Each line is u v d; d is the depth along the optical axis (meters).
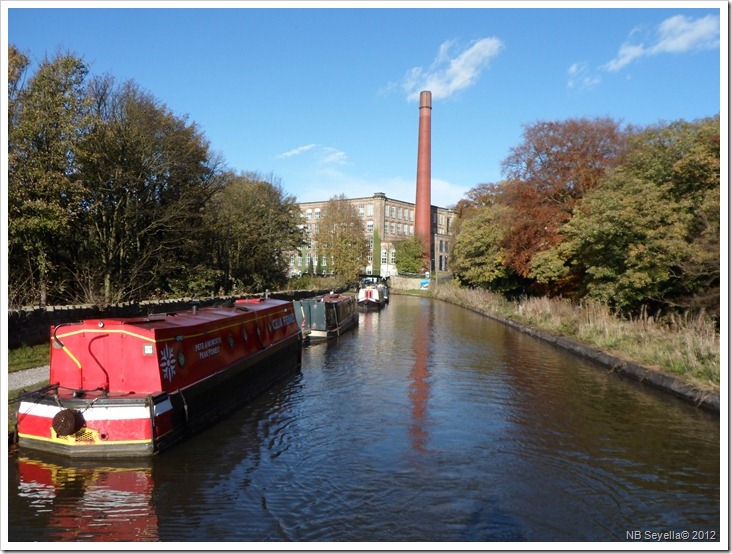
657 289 17.88
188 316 10.68
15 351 12.48
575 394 12.34
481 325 28.97
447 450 8.60
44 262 18.45
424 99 77.06
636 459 8.27
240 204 37.78
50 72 17.52
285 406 11.22
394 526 6.07
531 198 30.45
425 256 77.69
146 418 7.69
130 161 23.47
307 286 49.31
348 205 67.50
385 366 16.03
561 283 29.66
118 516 6.19
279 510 6.41
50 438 7.68
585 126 29.47
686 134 17.88
